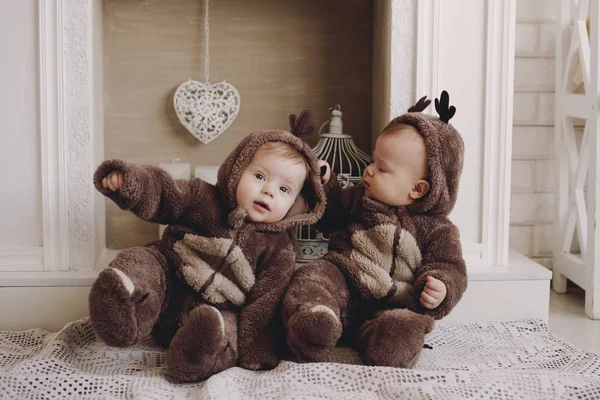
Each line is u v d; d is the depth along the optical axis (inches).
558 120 88.6
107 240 84.1
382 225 65.2
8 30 70.0
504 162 76.0
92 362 61.6
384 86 79.0
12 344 65.9
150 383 56.2
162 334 64.2
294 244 73.5
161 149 84.6
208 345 56.2
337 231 68.8
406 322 59.9
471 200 76.5
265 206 63.4
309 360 59.7
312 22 84.9
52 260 72.2
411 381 56.1
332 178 69.4
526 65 90.4
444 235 65.6
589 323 78.9
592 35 79.1
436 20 74.4
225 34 84.0
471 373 56.9
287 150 63.7
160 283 62.4
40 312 70.5
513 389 54.9
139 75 83.3
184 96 82.3
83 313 70.7
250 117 85.4
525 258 80.0
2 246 71.7
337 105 80.8
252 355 61.3
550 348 67.3
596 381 56.4
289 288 63.1
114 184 60.1
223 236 63.4
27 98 70.7
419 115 65.6
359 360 64.5
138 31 82.7
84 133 71.4
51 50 70.3
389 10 76.1
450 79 75.4
